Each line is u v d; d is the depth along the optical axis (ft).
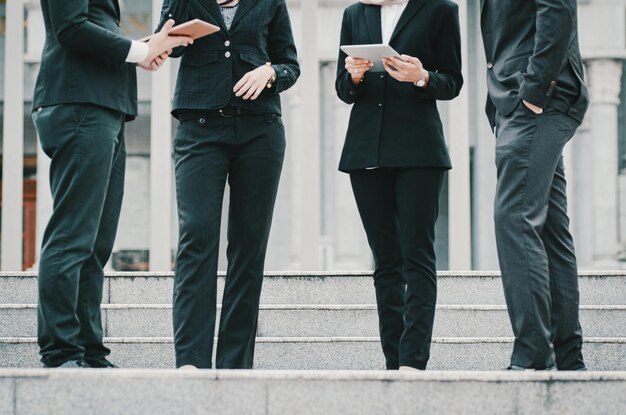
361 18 16.66
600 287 21.24
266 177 15.37
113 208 15.61
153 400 11.96
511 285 14.01
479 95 30.60
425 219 15.72
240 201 15.40
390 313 16.24
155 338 19.15
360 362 19.34
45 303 14.02
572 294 14.67
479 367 19.15
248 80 14.93
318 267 30.71
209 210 14.99
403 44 16.15
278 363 19.33
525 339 13.88
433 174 15.83
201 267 14.87
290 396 11.98
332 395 12.00
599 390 12.05
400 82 16.06
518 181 14.19
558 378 12.05
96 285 15.55
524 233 14.06
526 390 12.03
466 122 30.48
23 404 11.91
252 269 15.48
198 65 15.26
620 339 18.88
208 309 14.83
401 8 16.43
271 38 16.03
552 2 13.99
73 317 14.15
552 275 14.71
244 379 11.98
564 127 14.39
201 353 14.60
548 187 14.28
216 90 15.12
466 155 30.48
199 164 15.12
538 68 13.99
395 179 16.10
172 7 15.43
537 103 14.08
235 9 15.47
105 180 14.56
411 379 12.01
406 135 15.81
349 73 16.20
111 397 11.95
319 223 30.71
